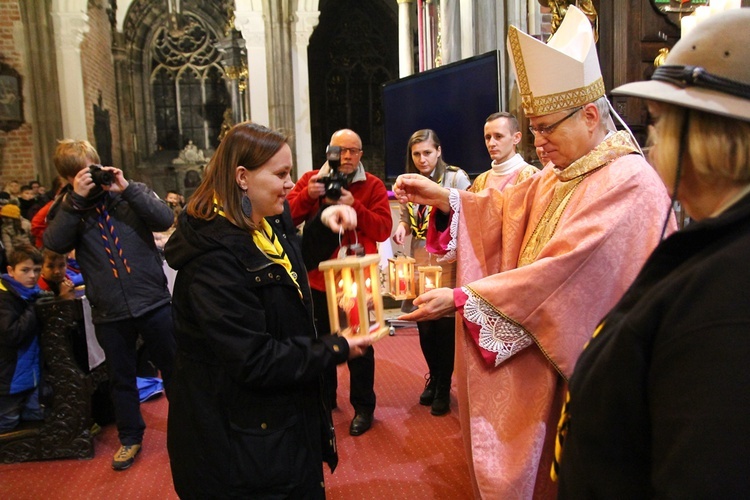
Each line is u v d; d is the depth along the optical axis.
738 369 0.56
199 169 16.47
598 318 1.52
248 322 1.32
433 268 2.16
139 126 16.20
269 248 1.49
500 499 1.60
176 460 1.42
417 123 5.39
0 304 2.84
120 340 2.85
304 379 1.32
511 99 4.58
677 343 0.61
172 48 16.56
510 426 1.66
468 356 1.73
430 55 7.54
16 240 7.66
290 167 1.44
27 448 2.93
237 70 15.02
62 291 3.10
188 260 1.36
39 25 10.59
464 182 3.32
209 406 1.37
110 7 14.67
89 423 2.97
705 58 0.69
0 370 2.92
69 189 2.87
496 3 4.61
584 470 0.75
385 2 16.91
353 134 2.92
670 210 0.87
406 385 3.83
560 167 1.72
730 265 0.61
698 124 0.69
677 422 0.59
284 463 1.37
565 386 1.59
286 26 11.59
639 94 0.72
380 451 2.88
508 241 1.90
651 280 0.74
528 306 1.53
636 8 3.73
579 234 1.54
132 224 2.85
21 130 10.59
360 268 1.38
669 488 0.58
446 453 2.84
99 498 2.56
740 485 0.53
